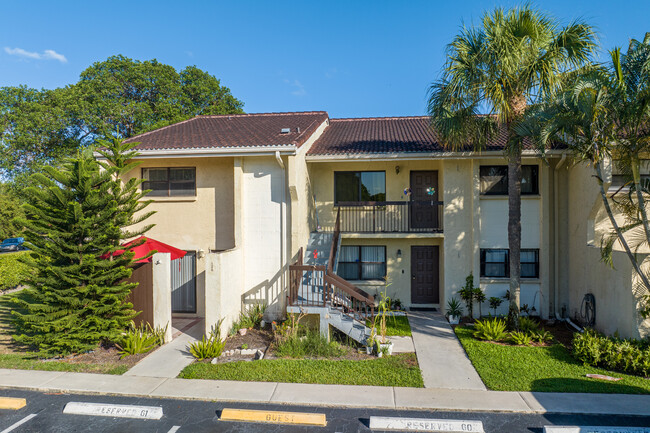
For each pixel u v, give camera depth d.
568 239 13.31
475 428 6.38
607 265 10.80
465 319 13.12
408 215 15.05
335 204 15.33
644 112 8.62
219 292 10.61
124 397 7.68
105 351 10.04
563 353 9.81
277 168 12.58
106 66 31.91
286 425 6.66
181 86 34.62
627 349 8.81
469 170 13.56
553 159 13.32
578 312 12.53
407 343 10.74
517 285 11.20
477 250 13.34
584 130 9.22
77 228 9.54
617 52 8.50
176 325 12.41
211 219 13.33
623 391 7.71
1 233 40.34
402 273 15.03
